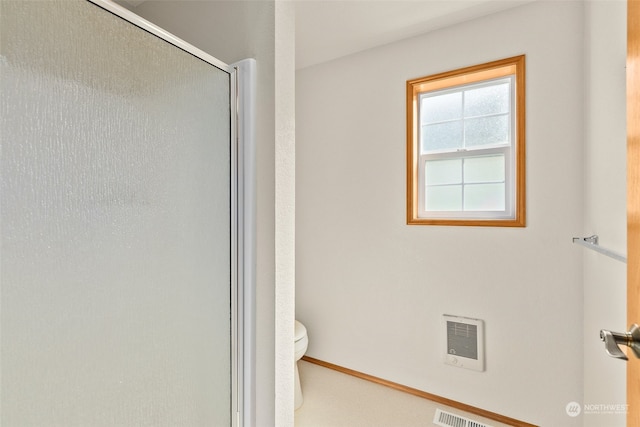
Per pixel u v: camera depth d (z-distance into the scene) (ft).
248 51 3.75
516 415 5.98
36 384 2.03
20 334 1.96
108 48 2.44
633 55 1.94
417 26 6.56
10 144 1.93
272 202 3.57
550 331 5.71
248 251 3.60
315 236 8.32
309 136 8.39
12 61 1.94
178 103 2.99
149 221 2.73
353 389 7.19
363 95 7.58
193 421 3.07
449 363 6.58
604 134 4.11
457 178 6.88
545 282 5.74
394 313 7.23
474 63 6.29
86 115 2.30
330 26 6.54
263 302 3.63
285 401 3.72
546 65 5.67
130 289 2.58
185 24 4.35
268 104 3.59
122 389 2.51
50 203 2.11
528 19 5.81
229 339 3.50
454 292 6.57
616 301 3.60
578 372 5.49
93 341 2.33
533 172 5.82
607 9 3.98
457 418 6.20
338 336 7.98
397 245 7.20
